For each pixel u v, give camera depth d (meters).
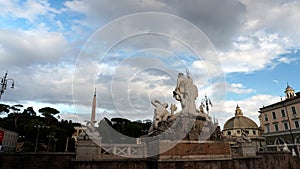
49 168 12.99
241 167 15.62
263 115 55.41
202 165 13.43
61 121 47.94
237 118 65.06
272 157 18.31
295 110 47.12
